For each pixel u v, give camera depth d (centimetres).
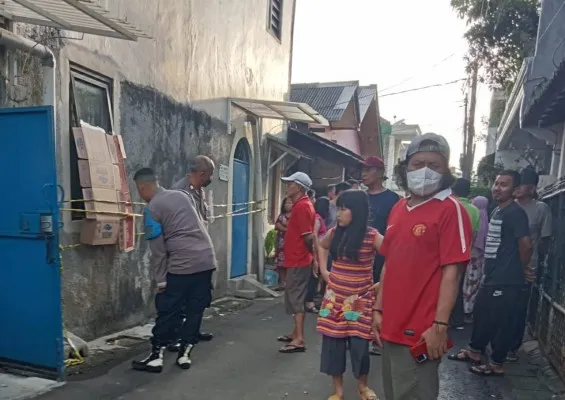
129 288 586
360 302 397
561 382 466
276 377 461
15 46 413
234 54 895
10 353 416
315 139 1204
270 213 1136
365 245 399
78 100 512
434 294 268
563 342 473
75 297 493
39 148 388
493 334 489
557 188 583
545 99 648
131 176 589
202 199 564
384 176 526
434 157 272
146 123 620
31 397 377
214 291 809
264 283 1001
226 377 455
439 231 267
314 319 700
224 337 589
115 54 556
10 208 401
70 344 459
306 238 529
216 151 820
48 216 390
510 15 1068
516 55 1114
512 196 491
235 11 893
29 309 406
